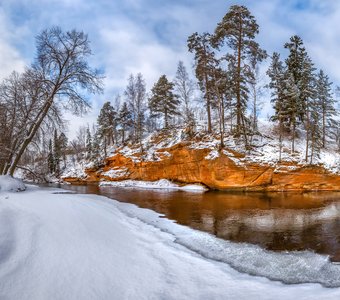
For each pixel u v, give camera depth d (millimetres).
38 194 11969
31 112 17141
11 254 5199
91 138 62938
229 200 18953
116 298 4320
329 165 25406
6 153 16328
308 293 4672
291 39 32062
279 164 25391
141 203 17453
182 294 4652
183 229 10242
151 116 44438
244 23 29219
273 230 10172
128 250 6641
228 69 30406
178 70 39625
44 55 17078
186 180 30812
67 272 4957
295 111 28078
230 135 30781
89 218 8711
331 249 7820
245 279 5535
